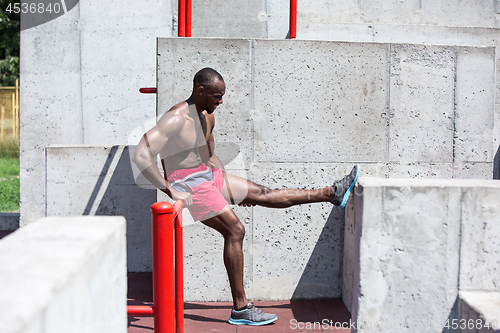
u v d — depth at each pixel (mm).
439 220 2295
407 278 2322
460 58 3371
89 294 1308
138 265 4238
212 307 3248
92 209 4188
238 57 3275
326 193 2977
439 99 3379
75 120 4785
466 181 2395
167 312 2365
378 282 2324
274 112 3314
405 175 3393
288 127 3326
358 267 2338
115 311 1618
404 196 2289
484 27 4633
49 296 1013
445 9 4629
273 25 4578
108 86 4766
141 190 4195
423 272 2316
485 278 2314
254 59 3283
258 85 3297
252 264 3367
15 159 12023
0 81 18094
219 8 4555
